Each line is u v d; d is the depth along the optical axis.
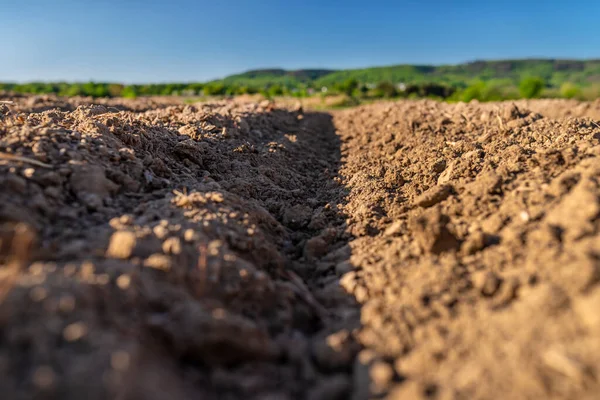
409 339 0.30
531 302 0.28
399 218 0.50
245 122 0.91
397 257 0.40
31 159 0.41
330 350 0.30
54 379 0.21
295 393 0.27
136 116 0.79
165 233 0.36
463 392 0.24
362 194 0.61
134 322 0.27
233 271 0.35
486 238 0.38
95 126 0.52
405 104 1.34
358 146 0.96
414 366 0.27
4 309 0.24
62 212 0.38
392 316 0.32
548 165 0.47
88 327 0.24
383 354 0.29
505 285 0.31
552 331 0.26
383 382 0.26
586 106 1.29
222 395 0.26
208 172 0.60
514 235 0.36
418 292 0.33
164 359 0.26
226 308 0.33
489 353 0.26
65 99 1.58
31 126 0.50
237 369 0.28
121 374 0.22
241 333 0.28
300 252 0.48
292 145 0.91
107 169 0.45
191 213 0.41
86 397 0.21
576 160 0.46
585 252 0.30
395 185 0.63
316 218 0.54
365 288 0.37
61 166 0.42
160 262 0.32
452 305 0.32
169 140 0.65
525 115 0.82
